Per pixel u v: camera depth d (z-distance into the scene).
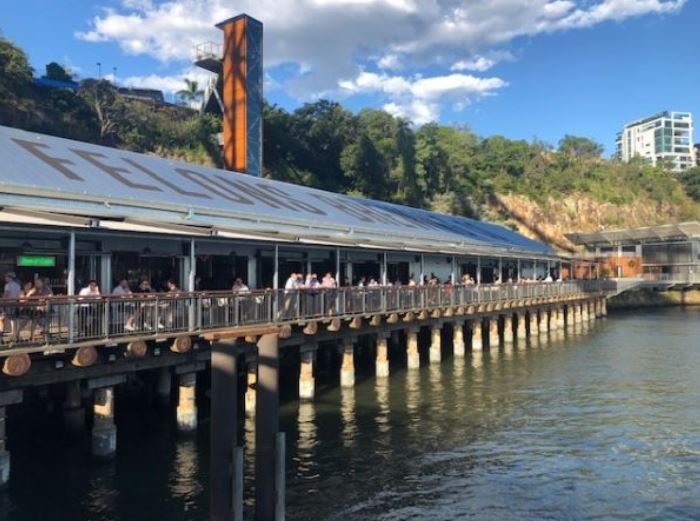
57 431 15.69
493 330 33.41
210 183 26.41
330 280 22.59
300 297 18.75
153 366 14.11
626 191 109.50
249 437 15.63
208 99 61.50
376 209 37.19
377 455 14.77
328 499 12.14
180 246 20.20
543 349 33.88
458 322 29.66
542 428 17.39
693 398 21.34
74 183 18.88
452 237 36.94
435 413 18.86
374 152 73.50
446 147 91.38
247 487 12.28
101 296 12.48
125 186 20.78
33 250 16.19
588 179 108.81
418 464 14.23
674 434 16.92
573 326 46.38
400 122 81.12
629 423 18.02
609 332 43.06
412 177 79.44
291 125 71.44
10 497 11.70
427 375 25.05
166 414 17.38
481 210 84.19
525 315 41.16
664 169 130.50
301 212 27.55
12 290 13.09
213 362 9.12
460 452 15.13
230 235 18.91
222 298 15.80
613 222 100.88
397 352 31.27
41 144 21.50
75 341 12.00
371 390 21.95
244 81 41.97
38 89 52.72
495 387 22.89
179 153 55.66
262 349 9.75
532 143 113.62
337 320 19.86
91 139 50.09
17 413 16.84
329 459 14.43
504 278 44.34
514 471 13.88
